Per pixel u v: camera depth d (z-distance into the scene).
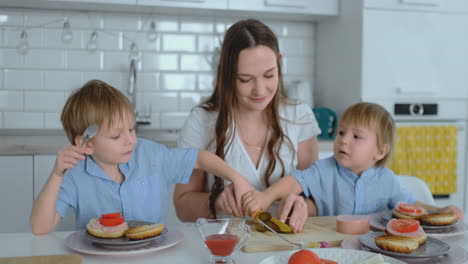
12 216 2.43
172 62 3.18
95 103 1.30
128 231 1.09
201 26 3.22
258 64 1.45
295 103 1.82
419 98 2.94
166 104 3.19
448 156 2.90
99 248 1.07
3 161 2.41
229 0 2.89
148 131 3.15
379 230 1.27
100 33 3.07
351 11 2.93
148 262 1.02
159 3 2.81
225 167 1.51
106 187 1.43
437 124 2.95
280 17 3.24
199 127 1.76
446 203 2.97
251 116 1.71
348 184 1.66
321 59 3.35
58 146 2.45
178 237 1.15
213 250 0.98
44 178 2.45
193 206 1.66
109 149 1.33
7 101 2.97
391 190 1.67
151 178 1.51
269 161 1.71
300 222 1.27
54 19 3.00
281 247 1.11
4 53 2.95
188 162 1.55
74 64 3.04
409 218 1.29
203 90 3.24
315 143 1.85
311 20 3.35
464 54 2.98
